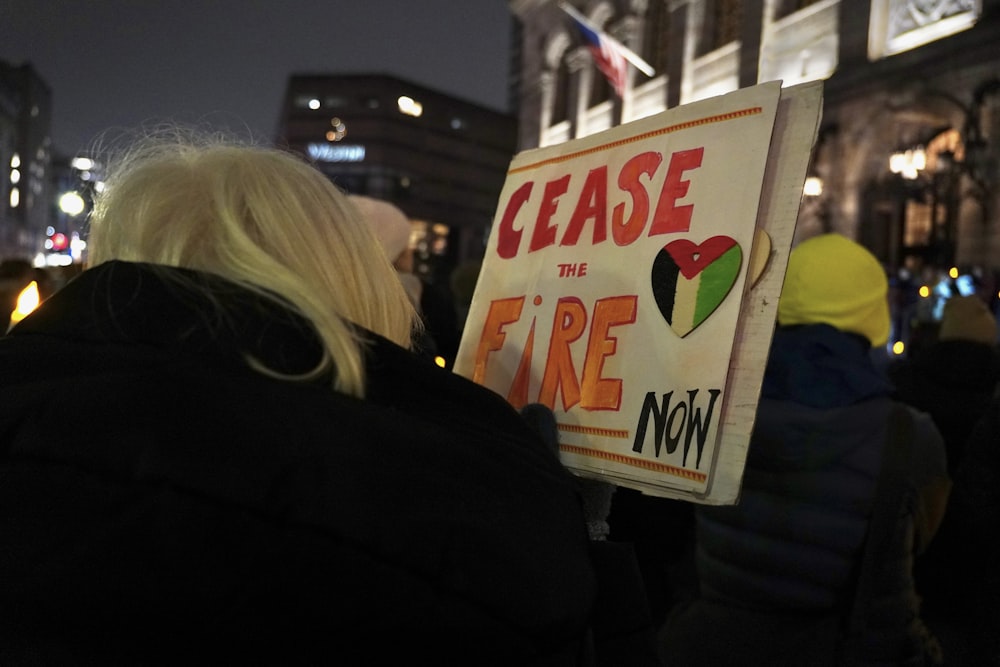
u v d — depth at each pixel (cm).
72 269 435
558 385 133
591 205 138
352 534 64
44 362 72
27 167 6269
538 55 3102
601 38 1841
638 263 125
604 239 133
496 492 73
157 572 63
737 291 109
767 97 113
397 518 66
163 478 64
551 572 71
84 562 63
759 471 181
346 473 67
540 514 75
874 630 176
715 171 118
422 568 66
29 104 6269
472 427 80
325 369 75
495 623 67
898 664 178
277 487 65
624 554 104
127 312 74
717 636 187
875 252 1530
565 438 128
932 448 184
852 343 186
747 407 105
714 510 190
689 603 211
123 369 70
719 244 113
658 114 131
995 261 1263
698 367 111
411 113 4509
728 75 2027
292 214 83
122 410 67
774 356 185
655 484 112
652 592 251
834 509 176
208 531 63
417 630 66
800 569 178
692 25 2175
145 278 75
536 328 141
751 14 1916
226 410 68
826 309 187
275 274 76
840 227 1596
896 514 175
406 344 94
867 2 1591
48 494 65
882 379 179
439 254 4559
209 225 81
